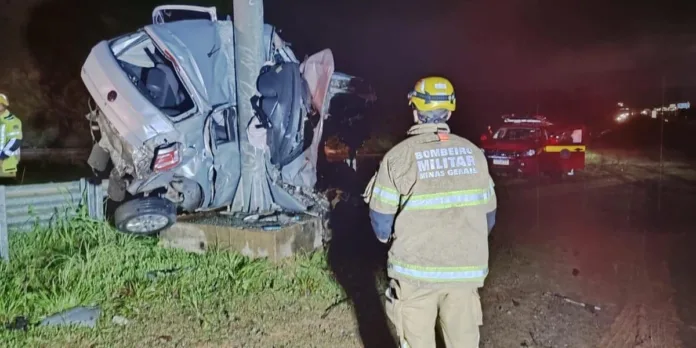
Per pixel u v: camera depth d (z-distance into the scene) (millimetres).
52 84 18047
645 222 9148
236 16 6484
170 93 6613
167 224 6129
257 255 5832
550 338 4504
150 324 4406
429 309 2943
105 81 5859
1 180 9594
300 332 4391
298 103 6574
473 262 2900
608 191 12672
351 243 6781
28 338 4027
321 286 5281
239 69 6559
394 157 2936
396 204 2928
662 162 19156
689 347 4367
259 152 6723
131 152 5777
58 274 5129
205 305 4777
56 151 15617
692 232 8398
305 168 7184
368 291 5305
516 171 14344
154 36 6344
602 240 7840
